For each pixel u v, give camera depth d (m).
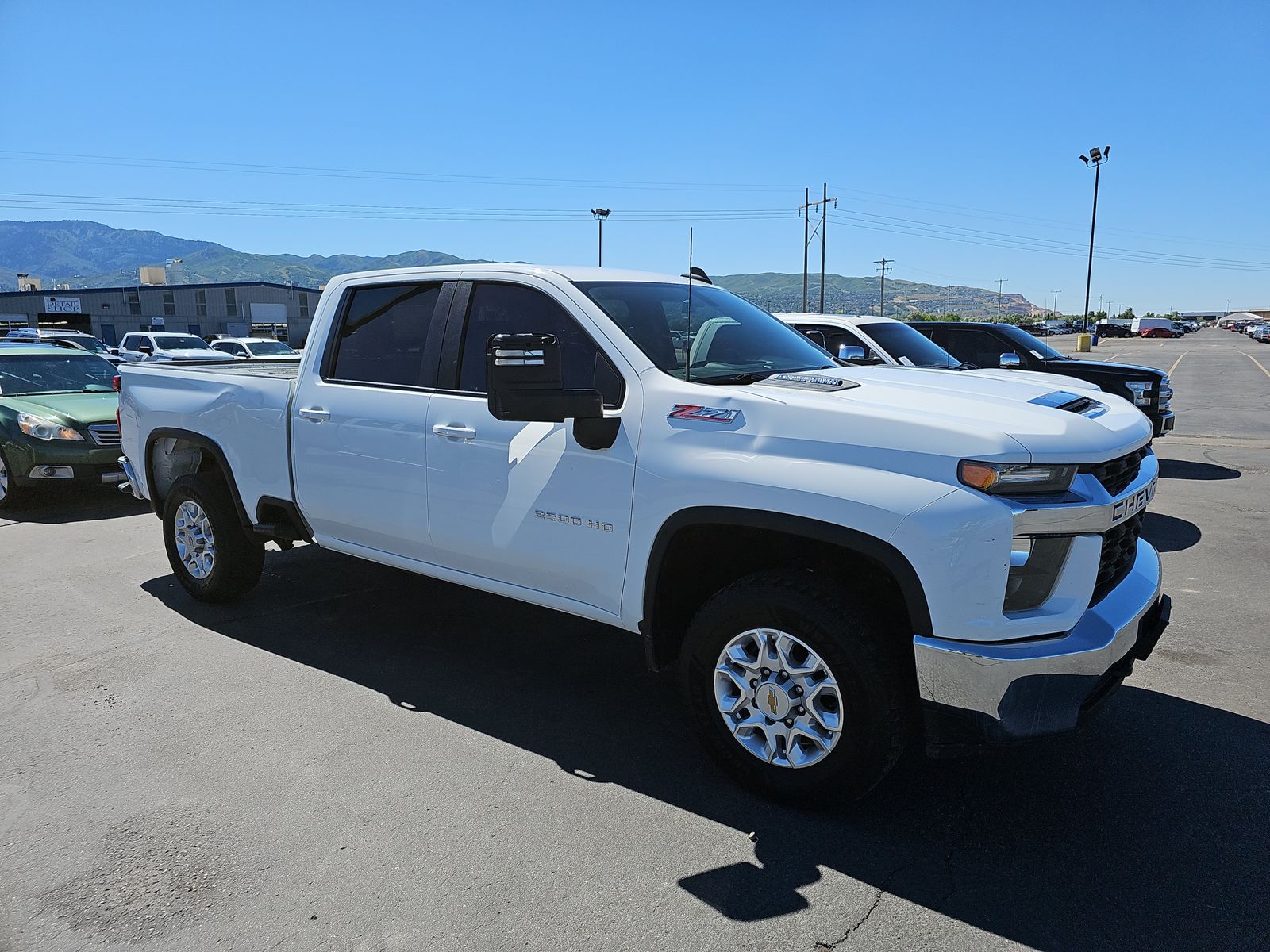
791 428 2.82
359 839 2.79
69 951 2.29
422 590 5.43
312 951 2.29
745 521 2.84
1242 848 2.74
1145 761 3.29
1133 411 3.25
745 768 3.04
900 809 2.97
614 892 2.53
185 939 2.33
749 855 2.71
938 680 2.58
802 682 2.86
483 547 3.62
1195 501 8.20
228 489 4.86
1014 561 2.52
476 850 2.73
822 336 8.20
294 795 3.05
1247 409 17.66
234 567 4.91
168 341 22.92
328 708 3.76
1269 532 6.93
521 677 4.13
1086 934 2.34
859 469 2.68
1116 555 2.91
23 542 6.77
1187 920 2.39
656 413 3.11
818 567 3.05
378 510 4.00
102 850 2.73
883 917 2.41
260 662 4.28
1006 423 2.65
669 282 3.97
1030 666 2.50
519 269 3.66
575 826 2.87
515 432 3.46
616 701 3.87
